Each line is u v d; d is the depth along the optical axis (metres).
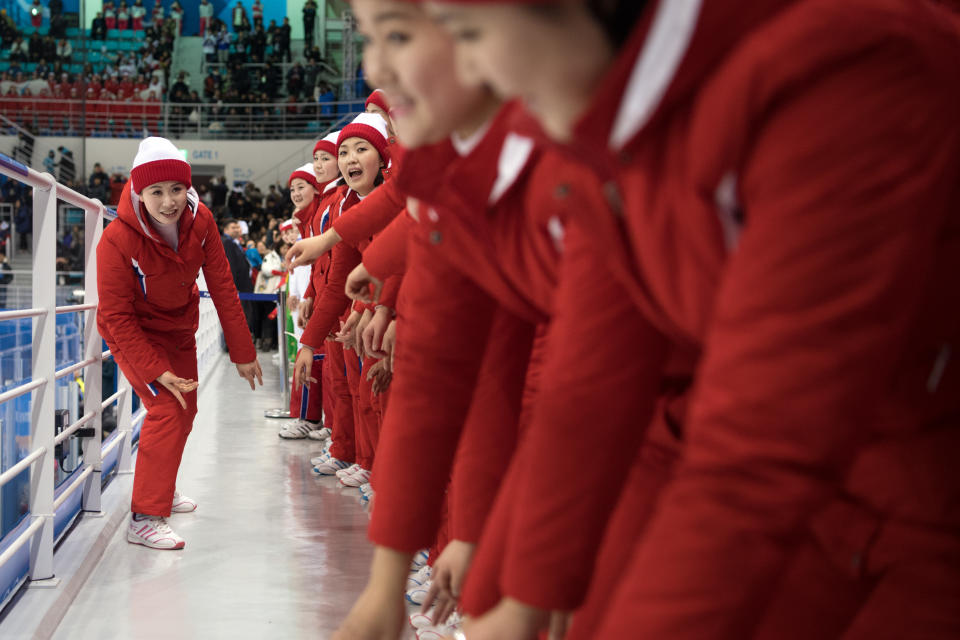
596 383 0.71
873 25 0.45
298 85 19.80
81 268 14.49
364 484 3.86
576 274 0.72
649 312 0.67
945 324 0.60
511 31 0.51
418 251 1.00
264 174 18.98
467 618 0.92
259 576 2.66
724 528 0.48
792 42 0.46
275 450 4.83
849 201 0.45
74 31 20.38
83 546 2.78
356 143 3.18
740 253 0.48
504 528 0.89
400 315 1.05
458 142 0.86
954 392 0.64
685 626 0.49
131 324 2.95
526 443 0.86
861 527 0.70
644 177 0.56
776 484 0.47
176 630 2.22
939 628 0.67
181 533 3.15
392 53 0.76
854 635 0.71
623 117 0.53
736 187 0.51
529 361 1.17
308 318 4.18
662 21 0.50
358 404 3.85
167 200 2.87
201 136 18.95
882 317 0.45
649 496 0.82
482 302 1.00
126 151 18.39
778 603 0.74
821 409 0.46
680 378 0.83
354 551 2.93
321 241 2.52
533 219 0.80
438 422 1.00
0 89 18.38
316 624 2.27
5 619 2.13
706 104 0.50
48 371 2.37
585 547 0.72
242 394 7.26
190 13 21.42
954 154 0.46
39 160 17.80
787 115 0.46
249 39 21.14
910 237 0.45
